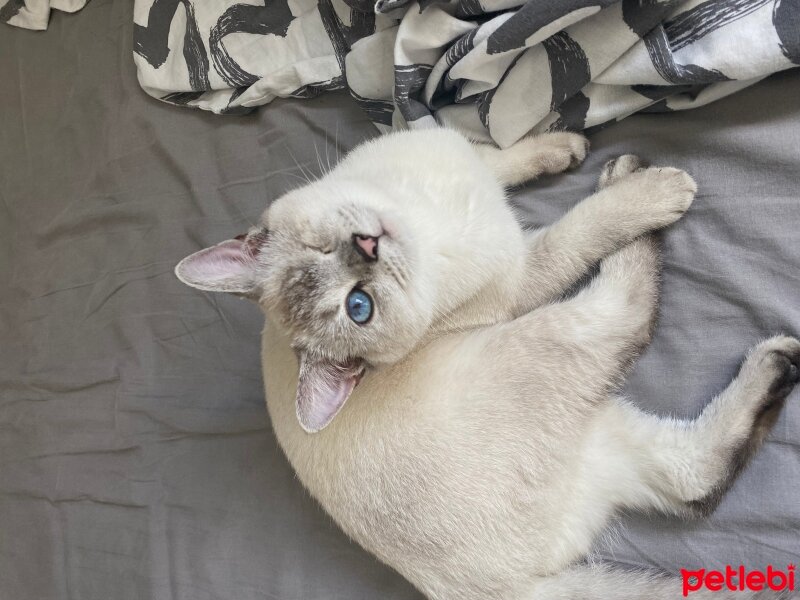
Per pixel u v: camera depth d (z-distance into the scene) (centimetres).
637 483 55
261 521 66
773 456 51
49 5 83
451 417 52
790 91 50
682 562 53
